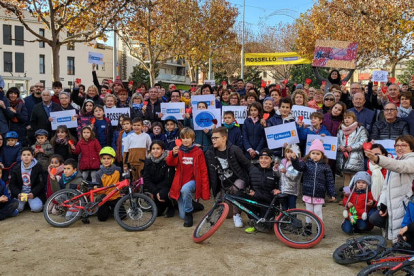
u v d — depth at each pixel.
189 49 27.03
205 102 8.93
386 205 5.27
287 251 5.29
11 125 9.07
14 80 41.50
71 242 5.65
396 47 18.41
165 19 22.95
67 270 4.68
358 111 7.95
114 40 22.53
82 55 47.22
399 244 4.52
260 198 5.98
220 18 29.02
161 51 23.19
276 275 4.54
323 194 5.86
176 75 61.41
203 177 6.37
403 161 4.79
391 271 4.09
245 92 11.91
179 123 8.38
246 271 4.64
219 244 5.55
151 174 6.91
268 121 7.70
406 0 17.30
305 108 7.97
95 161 7.73
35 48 43.12
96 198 6.56
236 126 7.98
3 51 41.16
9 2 13.82
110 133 8.73
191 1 26.69
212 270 4.67
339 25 21.45
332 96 8.38
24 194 7.05
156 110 9.38
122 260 4.98
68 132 8.30
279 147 7.32
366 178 5.78
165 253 5.20
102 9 14.88
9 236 5.94
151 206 6.32
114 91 10.79
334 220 6.71
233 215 6.49
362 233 6.08
